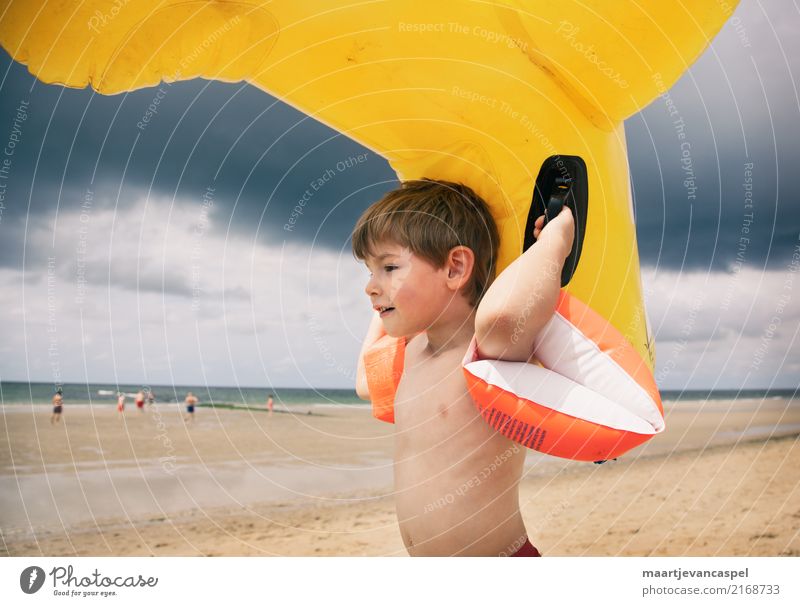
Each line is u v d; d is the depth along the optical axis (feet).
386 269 4.47
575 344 3.97
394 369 4.91
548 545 10.58
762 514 12.12
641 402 3.79
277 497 14.74
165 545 10.98
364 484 16.44
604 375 3.88
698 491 14.17
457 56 4.66
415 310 4.40
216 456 20.49
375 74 4.83
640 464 17.29
